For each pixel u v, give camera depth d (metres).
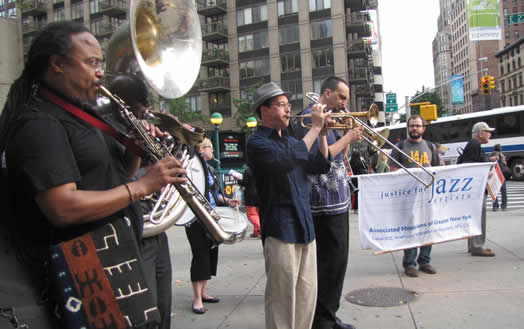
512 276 4.50
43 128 1.57
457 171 4.90
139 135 1.88
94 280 1.61
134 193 1.68
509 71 87.69
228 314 3.88
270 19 34.72
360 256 5.76
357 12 34.59
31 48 1.71
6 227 1.59
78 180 1.62
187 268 5.59
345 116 3.37
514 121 20.86
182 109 28.19
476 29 22.78
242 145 15.17
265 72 34.94
